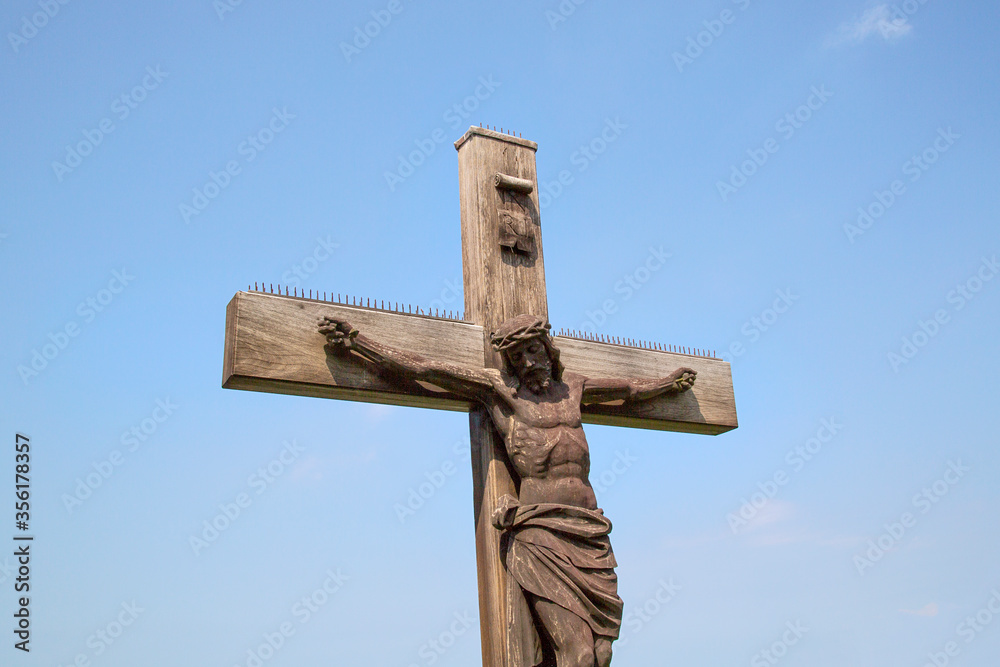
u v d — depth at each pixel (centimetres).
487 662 787
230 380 755
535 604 757
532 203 935
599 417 921
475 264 889
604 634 751
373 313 817
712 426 984
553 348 831
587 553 771
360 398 816
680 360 980
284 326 776
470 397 836
